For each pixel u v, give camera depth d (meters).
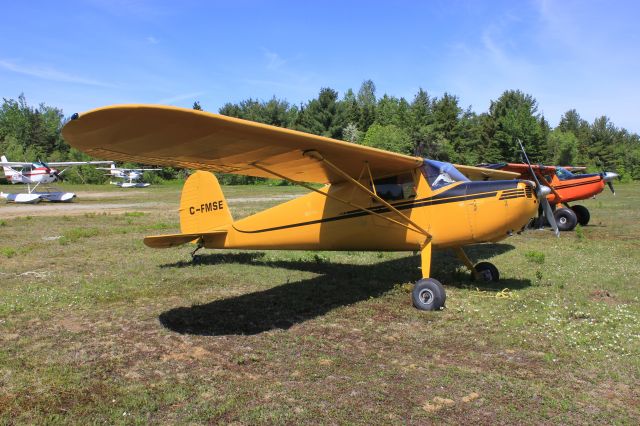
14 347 4.20
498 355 3.96
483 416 2.94
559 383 3.39
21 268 7.76
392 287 6.46
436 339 4.38
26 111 74.69
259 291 6.25
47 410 3.04
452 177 5.93
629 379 3.45
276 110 64.62
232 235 7.81
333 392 3.29
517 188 5.42
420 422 2.87
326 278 7.00
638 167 66.81
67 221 15.64
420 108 59.81
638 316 4.95
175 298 5.91
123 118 3.61
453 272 7.22
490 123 58.72
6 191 35.97
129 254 9.10
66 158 63.97
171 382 3.46
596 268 7.64
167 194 34.91
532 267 7.77
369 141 51.28
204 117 3.75
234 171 6.01
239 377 3.56
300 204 7.05
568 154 61.97
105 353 4.07
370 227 6.36
